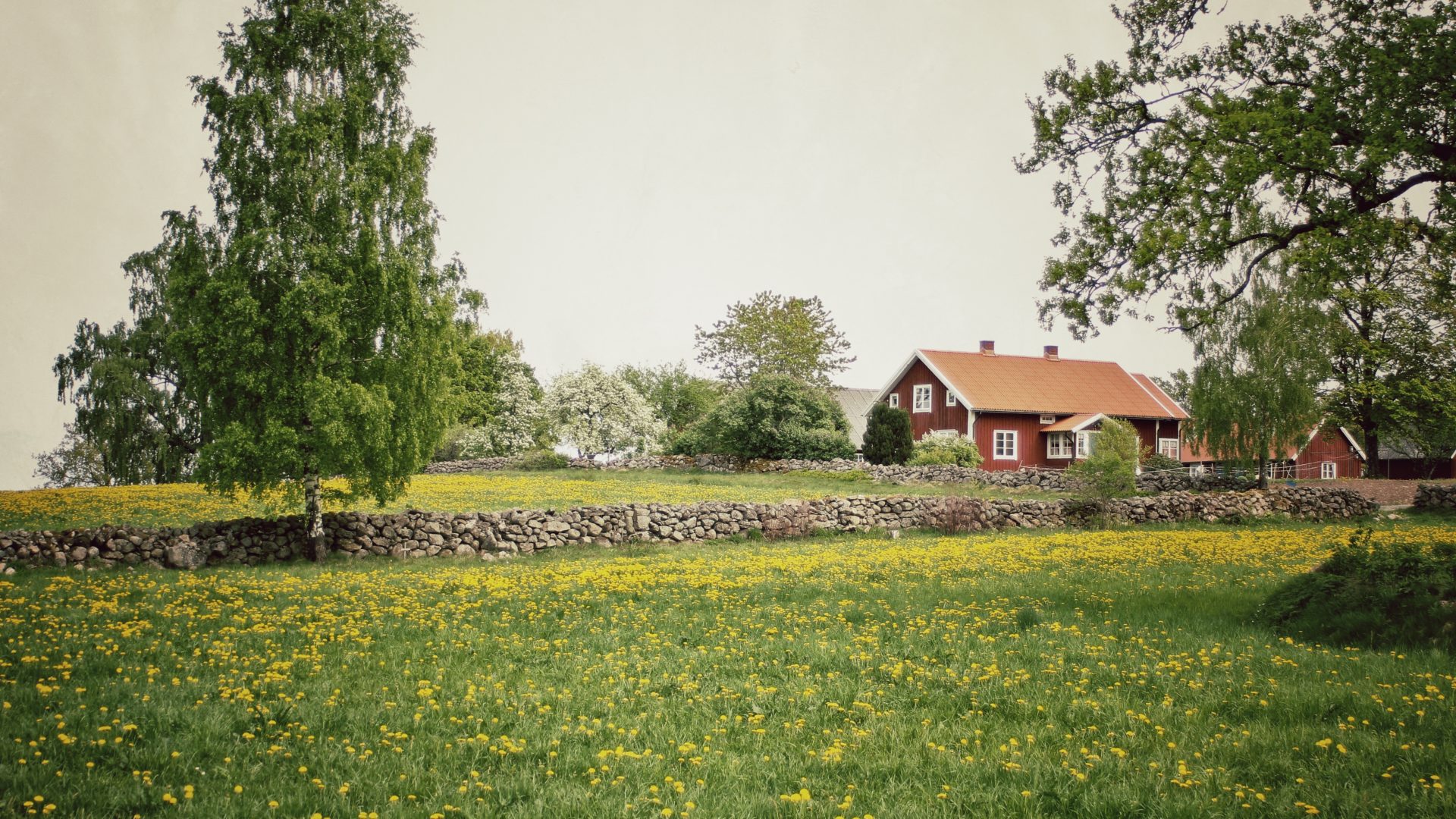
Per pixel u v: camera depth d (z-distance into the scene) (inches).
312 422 820.0
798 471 1881.2
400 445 853.2
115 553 775.1
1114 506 1218.0
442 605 552.1
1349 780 247.8
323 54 887.1
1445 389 1809.8
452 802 230.7
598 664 384.5
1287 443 1496.1
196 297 811.4
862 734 287.7
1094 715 310.0
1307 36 591.5
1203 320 605.9
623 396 2380.7
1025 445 2108.8
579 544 965.8
